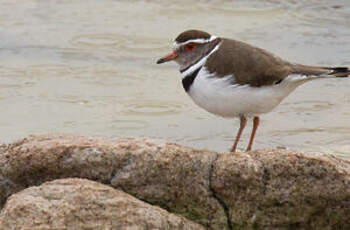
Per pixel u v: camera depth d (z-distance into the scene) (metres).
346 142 14.16
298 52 18.53
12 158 9.94
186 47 12.36
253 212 9.68
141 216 8.71
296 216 9.71
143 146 9.70
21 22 20.64
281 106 16.17
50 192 8.71
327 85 17.30
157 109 15.91
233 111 11.85
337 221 9.76
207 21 20.50
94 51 18.91
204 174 9.62
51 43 19.36
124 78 17.48
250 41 19.09
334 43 19.12
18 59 18.48
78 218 8.50
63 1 22.08
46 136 10.40
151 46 19.09
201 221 9.70
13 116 15.38
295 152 9.77
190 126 15.12
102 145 9.75
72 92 16.67
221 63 11.60
